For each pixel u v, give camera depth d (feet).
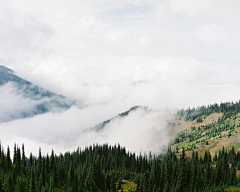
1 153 483.10
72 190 422.41
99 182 493.36
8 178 382.83
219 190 404.16
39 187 396.57
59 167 490.90
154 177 457.68
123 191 495.00
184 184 411.75
